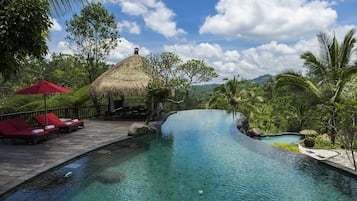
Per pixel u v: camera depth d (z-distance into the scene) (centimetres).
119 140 802
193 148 763
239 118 1495
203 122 1320
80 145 719
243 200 430
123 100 1588
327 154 1063
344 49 1230
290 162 630
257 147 778
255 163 624
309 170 575
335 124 798
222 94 2602
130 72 1300
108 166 580
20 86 1969
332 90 1149
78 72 2269
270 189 476
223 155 689
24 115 982
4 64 293
